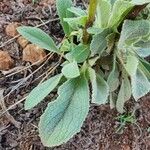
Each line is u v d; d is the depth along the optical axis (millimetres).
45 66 326
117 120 322
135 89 272
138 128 324
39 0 358
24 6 352
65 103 273
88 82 303
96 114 320
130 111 326
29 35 300
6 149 299
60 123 268
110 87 296
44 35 306
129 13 270
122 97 297
